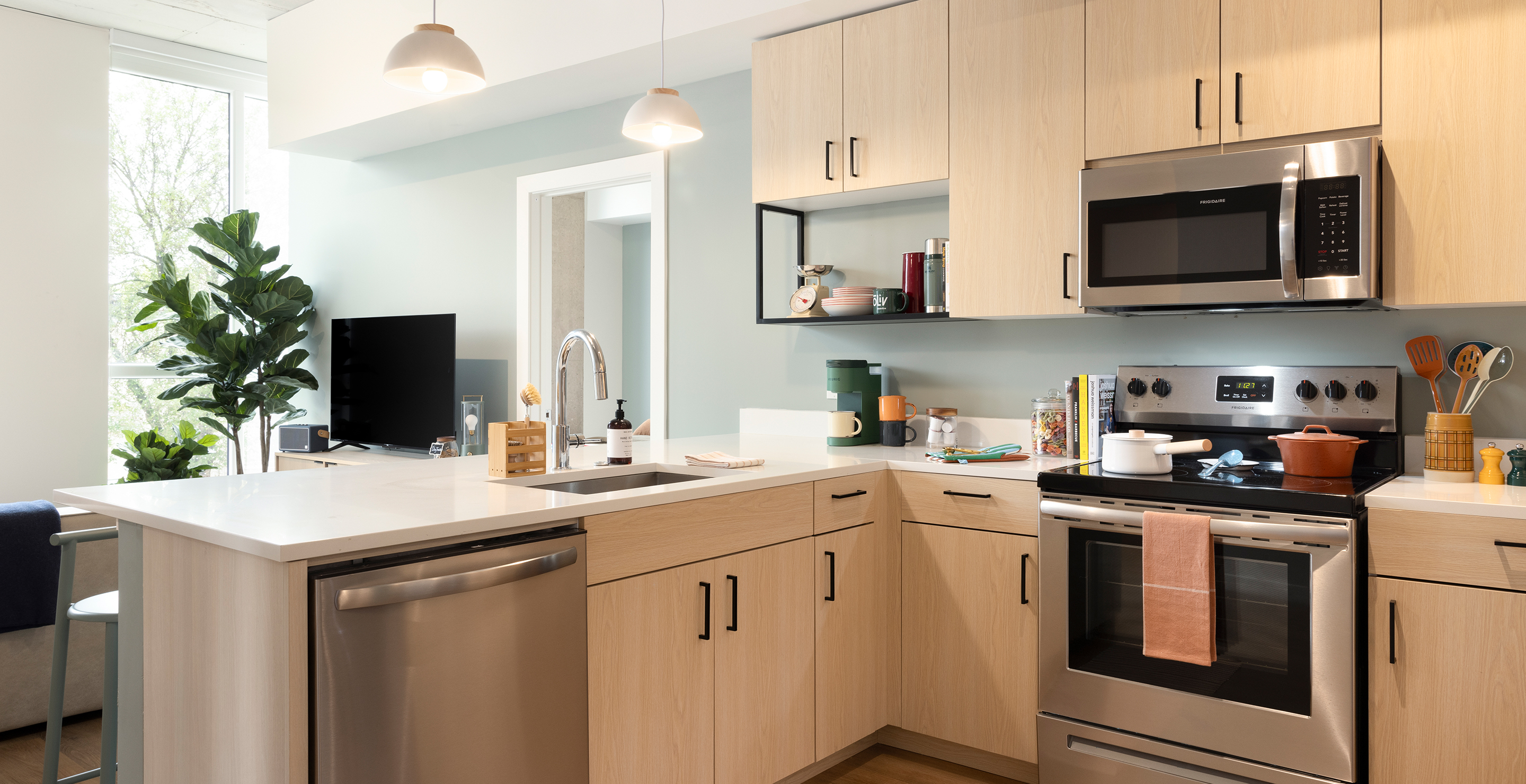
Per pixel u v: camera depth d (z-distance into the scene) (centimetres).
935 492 274
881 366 347
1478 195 214
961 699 270
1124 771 239
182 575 177
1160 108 254
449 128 471
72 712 303
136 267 550
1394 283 225
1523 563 192
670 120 277
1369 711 211
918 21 298
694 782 221
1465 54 215
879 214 342
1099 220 258
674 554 216
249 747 160
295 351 564
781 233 368
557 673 189
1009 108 280
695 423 399
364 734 158
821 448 323
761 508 239
